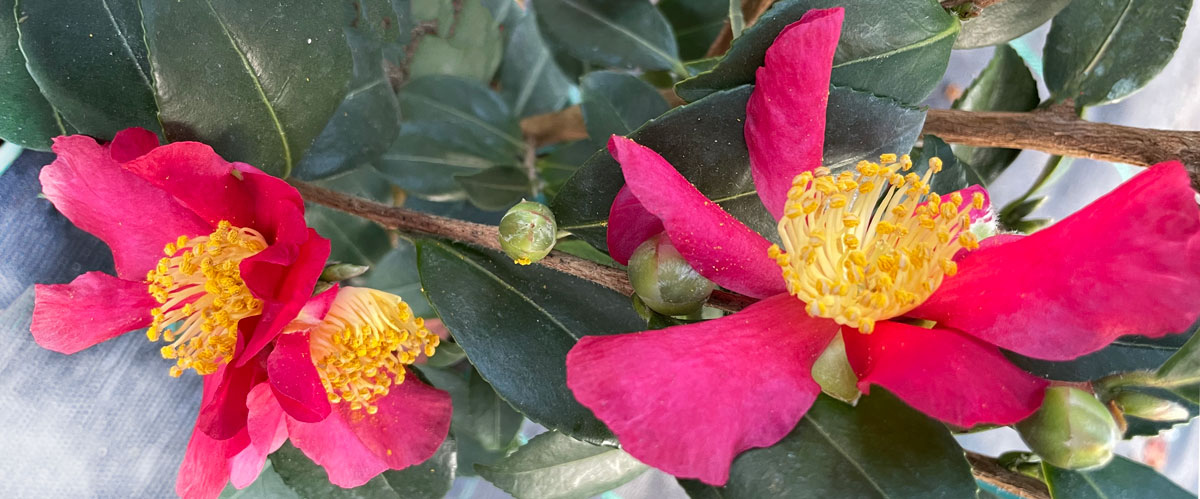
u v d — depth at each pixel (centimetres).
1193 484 32
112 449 21
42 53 16
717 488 16
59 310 17
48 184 16
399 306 18
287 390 15
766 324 15
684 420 14
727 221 15
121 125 17
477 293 17
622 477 21
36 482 20
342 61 17
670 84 27
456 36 26
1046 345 14
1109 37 19
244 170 15
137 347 21
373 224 24
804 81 16
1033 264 15
